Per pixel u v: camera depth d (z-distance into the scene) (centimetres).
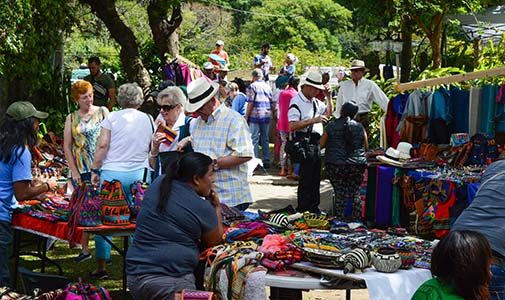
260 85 1535
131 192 686
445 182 866
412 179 917
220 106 666
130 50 1667
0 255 630
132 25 2809
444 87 1033
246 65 3431
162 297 480
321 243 523
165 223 495
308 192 1001
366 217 981
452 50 1888
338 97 1151
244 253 504
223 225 590
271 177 1454
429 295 383
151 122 729
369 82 1129
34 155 873
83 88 780
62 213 672
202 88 654
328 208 1137
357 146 962
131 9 2788
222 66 1458
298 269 503
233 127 659
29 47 1196
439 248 386
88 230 650
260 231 569
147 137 718
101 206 657
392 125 1054
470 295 379
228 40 3803
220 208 568
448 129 998
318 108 1005
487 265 380
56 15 1262
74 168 781
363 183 982
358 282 486
